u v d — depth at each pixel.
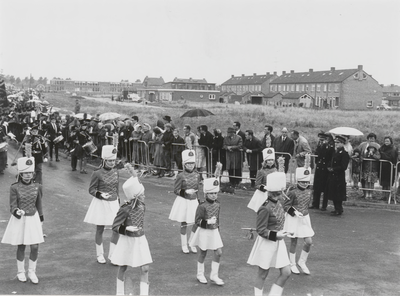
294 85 104.69
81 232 10.70
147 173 18.50
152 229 11.02
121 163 19.78
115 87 159.00
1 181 16.84
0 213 12.22
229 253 9.34
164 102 88.62
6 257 8.89
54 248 9.51
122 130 20.22
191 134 17.38
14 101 47.66
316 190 13.62
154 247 9.69
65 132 25.42
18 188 7.64
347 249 9.75
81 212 12.52
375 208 13.88
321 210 13.54
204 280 7.70
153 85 125.06
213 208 7.77
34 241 7.59
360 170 15.05
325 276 8.17
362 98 90.19
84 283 7.59
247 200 14.49
